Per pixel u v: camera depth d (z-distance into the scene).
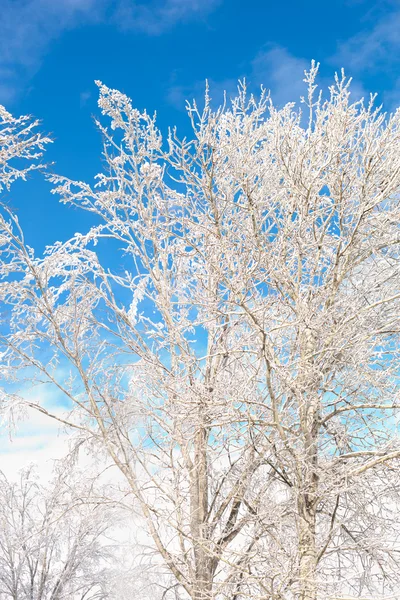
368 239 7.25
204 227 6.67
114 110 8.00
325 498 6.51
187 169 6.64
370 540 6.70
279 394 6.74
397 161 6.79
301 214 6.81
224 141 6.87
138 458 7.18
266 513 6.32
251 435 6.34
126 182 8.38
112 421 7.32
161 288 8.34
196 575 6.98
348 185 6.80
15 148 7.11
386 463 6.47
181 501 7.06
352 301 7.06
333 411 6.67
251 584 6.55
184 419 6.75
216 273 6.62
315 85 7.22
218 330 8.44
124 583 7.07
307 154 7.00
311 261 7.39
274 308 6.82
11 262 7.33
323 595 5.70
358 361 6.66
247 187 6.54
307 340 6.97
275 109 7.36
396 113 6.86
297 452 6.17
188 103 6.50
